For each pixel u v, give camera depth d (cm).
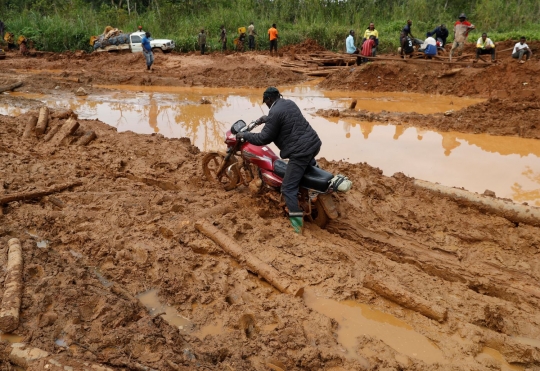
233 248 492
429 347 383
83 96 1505
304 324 392
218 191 646
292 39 2741
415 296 424
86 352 340
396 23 2877
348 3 3138
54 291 401
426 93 1619
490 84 1515
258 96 1532
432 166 833
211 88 1716
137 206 585
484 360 365
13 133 871
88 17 3064
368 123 1145
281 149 533
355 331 399
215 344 369
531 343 390
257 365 349
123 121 1163
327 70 2002
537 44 2198
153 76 1808
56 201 593
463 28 1742
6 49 2772
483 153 912
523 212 576
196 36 2820
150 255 484
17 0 3497
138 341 352
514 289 454
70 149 799
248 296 431
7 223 533
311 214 578
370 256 517
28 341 346
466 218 594
